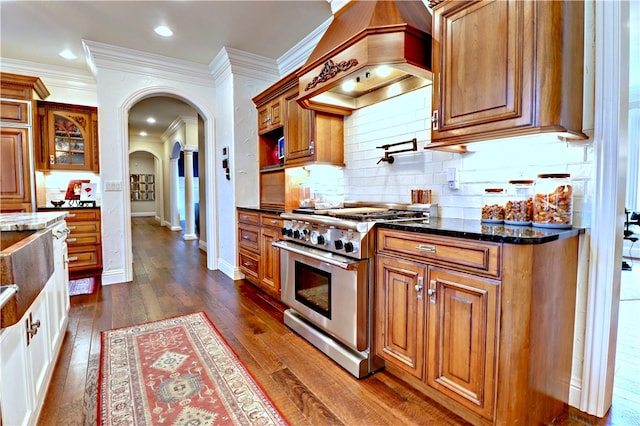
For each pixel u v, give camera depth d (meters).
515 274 1.26
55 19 2.96
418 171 2.34
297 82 3.03
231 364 1.97
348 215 2.10
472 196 2.00
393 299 1.75
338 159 2.97
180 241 6.60
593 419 1.53
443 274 1.50
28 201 3.68
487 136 1.53
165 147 9.23
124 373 1.86
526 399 1.31
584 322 1.57
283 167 3.30
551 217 1.56
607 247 1.49
